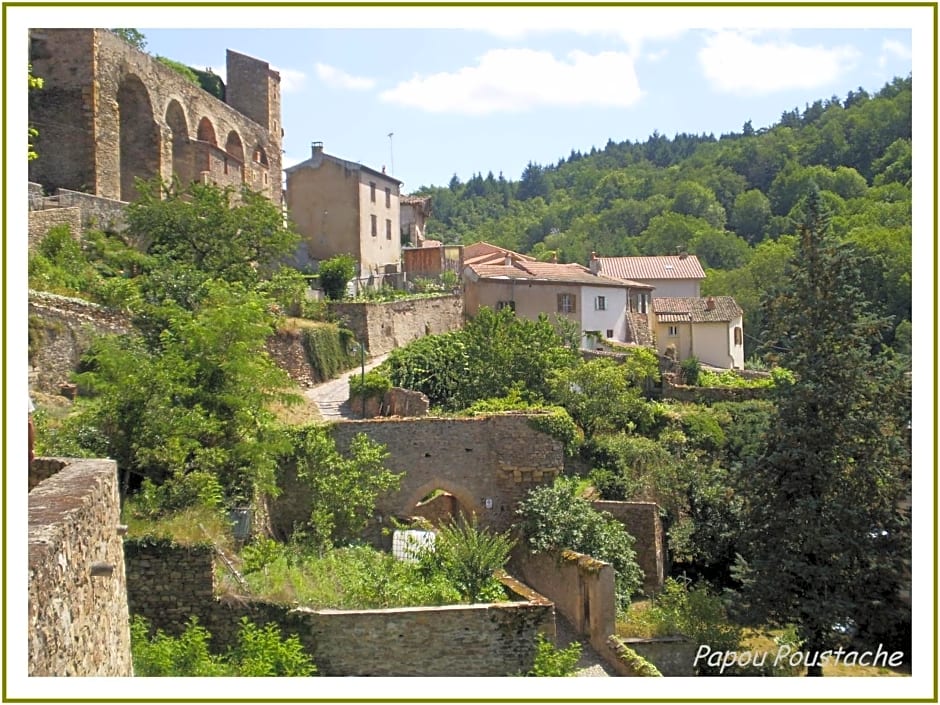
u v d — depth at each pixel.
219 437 18.64
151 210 33.47
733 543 25.83
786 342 24.30
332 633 15.41
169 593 15.12
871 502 21.77
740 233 101.12
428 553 19.45
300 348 32.53
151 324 22.44
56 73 38.31
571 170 183.62
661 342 56.34
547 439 24.75
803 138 108.88
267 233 36.06
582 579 20.33
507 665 15.93
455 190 183.38
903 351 26.58
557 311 47.03
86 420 17.09
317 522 21.50
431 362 32.28
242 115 55.16
